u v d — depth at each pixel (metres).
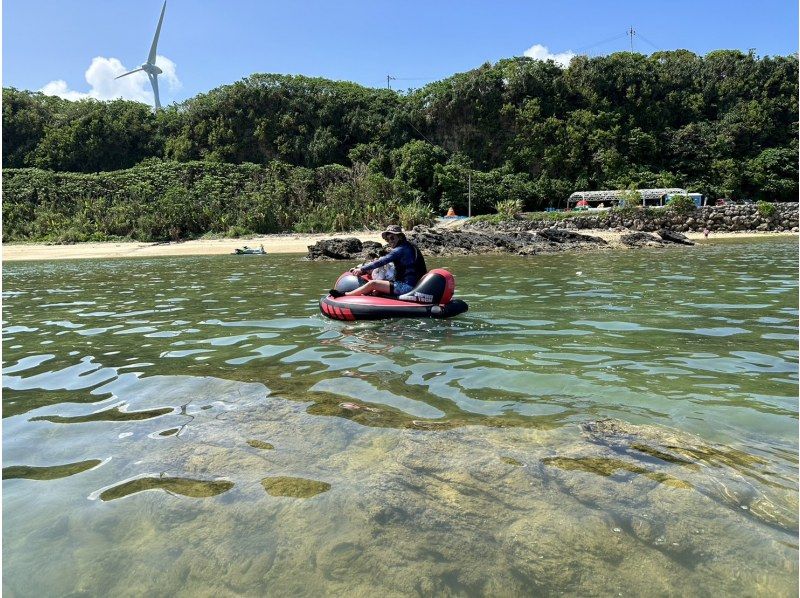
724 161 54.81
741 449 2.63
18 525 2.10
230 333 5.75
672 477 2.34
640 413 3.15
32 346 5.31
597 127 59.03
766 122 57.72
